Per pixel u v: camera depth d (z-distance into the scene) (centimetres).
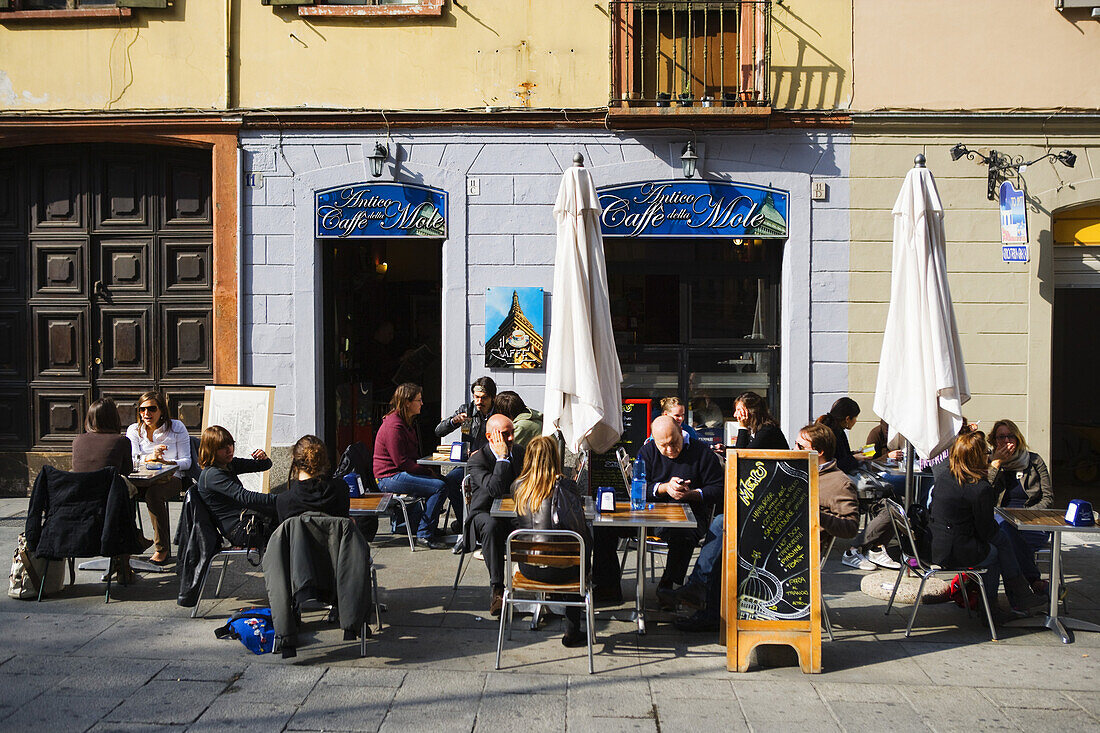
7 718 463
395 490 823
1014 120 966
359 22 994
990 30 970
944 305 714
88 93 1003
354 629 545
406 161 993
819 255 982
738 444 800
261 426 875
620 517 595
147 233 1026
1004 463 729
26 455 1038
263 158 997
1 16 993
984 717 482
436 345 1133
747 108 946
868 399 983
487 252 993
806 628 545
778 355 1013
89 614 632
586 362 674
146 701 488
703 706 493
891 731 464
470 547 676
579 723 469
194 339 1025
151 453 791
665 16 999
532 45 989
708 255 1015
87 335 1032
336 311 1053
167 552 772
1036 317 967
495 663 550
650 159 984
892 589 704
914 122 970
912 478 721
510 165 988
